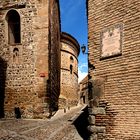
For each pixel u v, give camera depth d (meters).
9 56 16.16
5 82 16.02
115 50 7.82
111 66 7.91
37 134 9.39
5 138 8.48
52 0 17.92
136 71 7.13
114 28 7.95
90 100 8.45
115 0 8.02
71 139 8.57
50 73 16.30
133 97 7.14
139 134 6.85
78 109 21.38
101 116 8.00
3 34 16.45
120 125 7.41
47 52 15.66
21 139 8.40
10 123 12.66
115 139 7.48
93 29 8.76
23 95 15.60
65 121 13.37
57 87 23.02
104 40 8.27
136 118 7.00
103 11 8.45
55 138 8.67
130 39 7.41
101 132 7.92
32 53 15.82
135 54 7.21
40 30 15.88
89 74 8.71
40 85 15.40
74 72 33.56
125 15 7.63
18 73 15.88
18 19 16.70
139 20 7.19
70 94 31.58
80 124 11.92
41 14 15.99
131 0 7.48
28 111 15.35
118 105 7.55
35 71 15.62
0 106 15.88
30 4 16.17
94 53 8.60
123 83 7.48
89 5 9.05
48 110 15.22
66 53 31.25
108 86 7.94
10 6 16.48
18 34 16.91
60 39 29.16
